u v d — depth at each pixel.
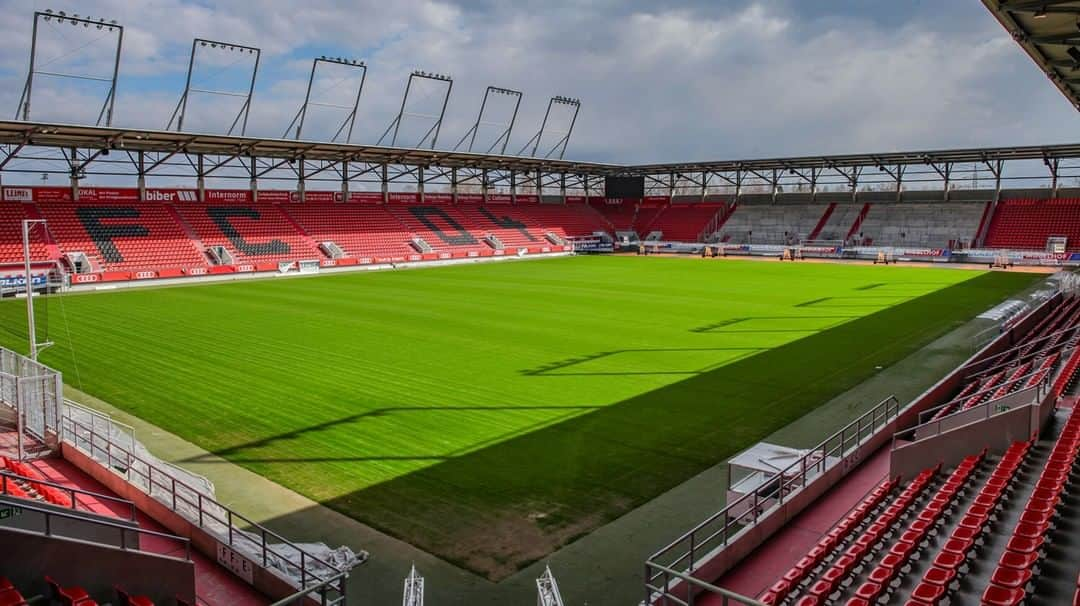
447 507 13.38
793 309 36.59
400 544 11.99
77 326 30.92
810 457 13.76
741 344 27.72
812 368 23.88
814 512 12.72
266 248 55.97
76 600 8.66
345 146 53.31
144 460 14.10
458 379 22.27
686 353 26.12
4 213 47.12
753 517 11.95
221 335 29.03
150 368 23.39
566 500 13.67
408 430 17.56
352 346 27.03
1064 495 11.24
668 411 19.12
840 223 73.69
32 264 43.91
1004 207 66.31
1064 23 16.48
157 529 12.31
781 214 78.25
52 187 49.97
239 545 11.15
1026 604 8.60
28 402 16.41
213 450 16.23
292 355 25.41
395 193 70.81
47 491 12.90
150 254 50.00
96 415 17.47
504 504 13.50
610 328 31.14
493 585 10.73
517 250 70.31
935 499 11.69
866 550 10.17
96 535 9.98
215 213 57.25
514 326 31.53
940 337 28.94
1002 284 46.78
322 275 53.59
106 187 52.47
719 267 60.56
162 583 9.95
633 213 87.50
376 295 41.91
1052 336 23.67
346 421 18.22
